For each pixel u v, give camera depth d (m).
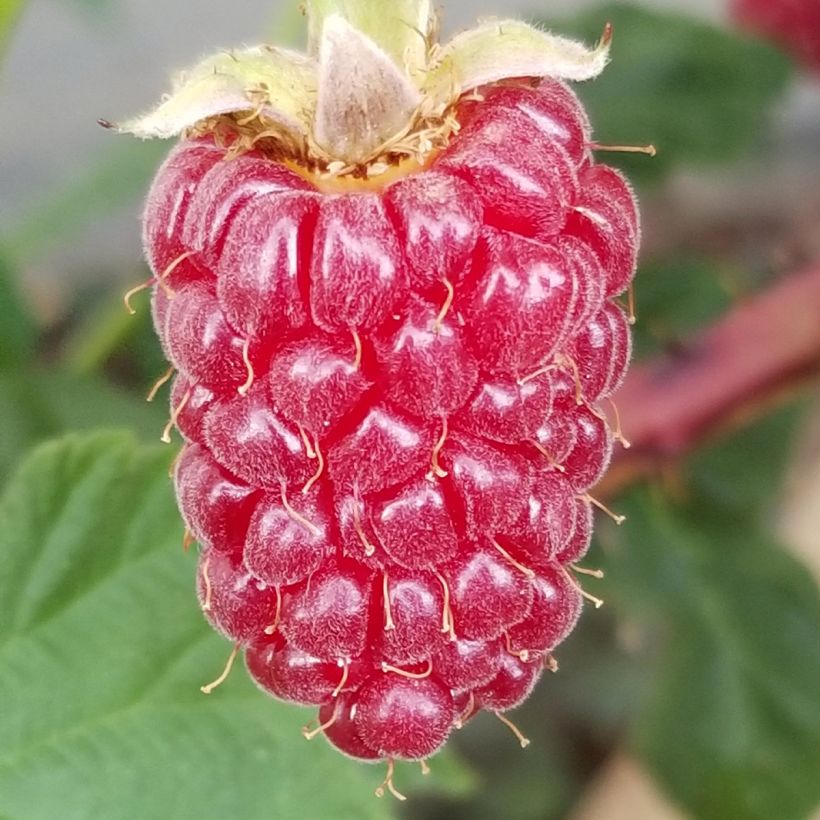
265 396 0.09
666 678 0.15
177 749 0.11
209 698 0.11
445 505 0.09
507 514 0.09
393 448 0.08
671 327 0.16
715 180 0.19
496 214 0.08
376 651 0.09
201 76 0.09
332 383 0.08
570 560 0.09
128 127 0.08
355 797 0.11
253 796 0.11
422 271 0.08
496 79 0.09
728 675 0.14
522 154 0.08
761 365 0.13
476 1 0.18
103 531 0.11
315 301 0.08
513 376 0.09
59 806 0.11
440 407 0.08
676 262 0.16
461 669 0.09
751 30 0.16
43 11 0.18
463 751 0.18
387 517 0.09
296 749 0.11
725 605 0.15
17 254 0.14
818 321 0.12
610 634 0.18
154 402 0.14
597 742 0.18
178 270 0.09
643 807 0.16
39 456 0.11
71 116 0.18
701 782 0.14
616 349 0.09
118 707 0.11
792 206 0.19
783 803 0.14
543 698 0.19
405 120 0.09
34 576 0.11
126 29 0.18
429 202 0.08
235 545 0.09
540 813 0.18
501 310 0.08
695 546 0.15
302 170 0.09
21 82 0.18
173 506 0.11
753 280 0.17
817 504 0.17
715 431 0.13
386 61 0.08
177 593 0.11
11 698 0.11
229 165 0.09
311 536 0.09
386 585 0.09
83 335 0.16
